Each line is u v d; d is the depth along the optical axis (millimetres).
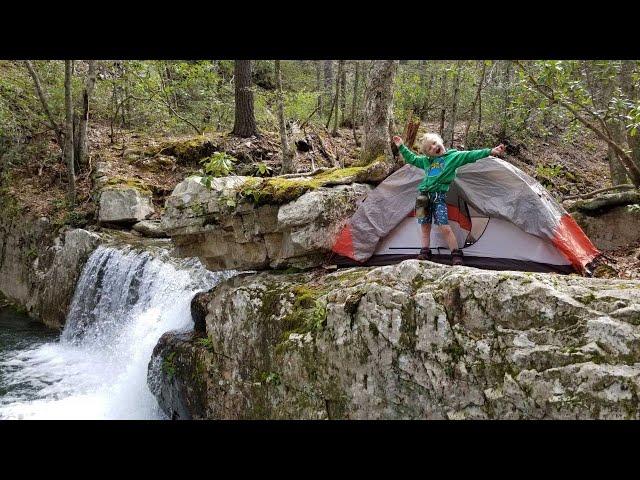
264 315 5500
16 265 12406
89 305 9641
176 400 6445
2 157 13344
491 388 3750
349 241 5668
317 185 5770
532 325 3619
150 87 14188
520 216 4891
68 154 11445
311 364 4895
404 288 4305
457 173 5184
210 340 6180
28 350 9406
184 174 12562
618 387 3211
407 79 15164
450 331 3963
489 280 3818
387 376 4328
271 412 5277
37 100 13555
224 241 6516
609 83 7965
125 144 13688
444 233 4898
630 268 5566
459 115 15398
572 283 3658
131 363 7676
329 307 4750
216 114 16172
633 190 6855
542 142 14617
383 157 6484
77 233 10602
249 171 11734
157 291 8211
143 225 10773
